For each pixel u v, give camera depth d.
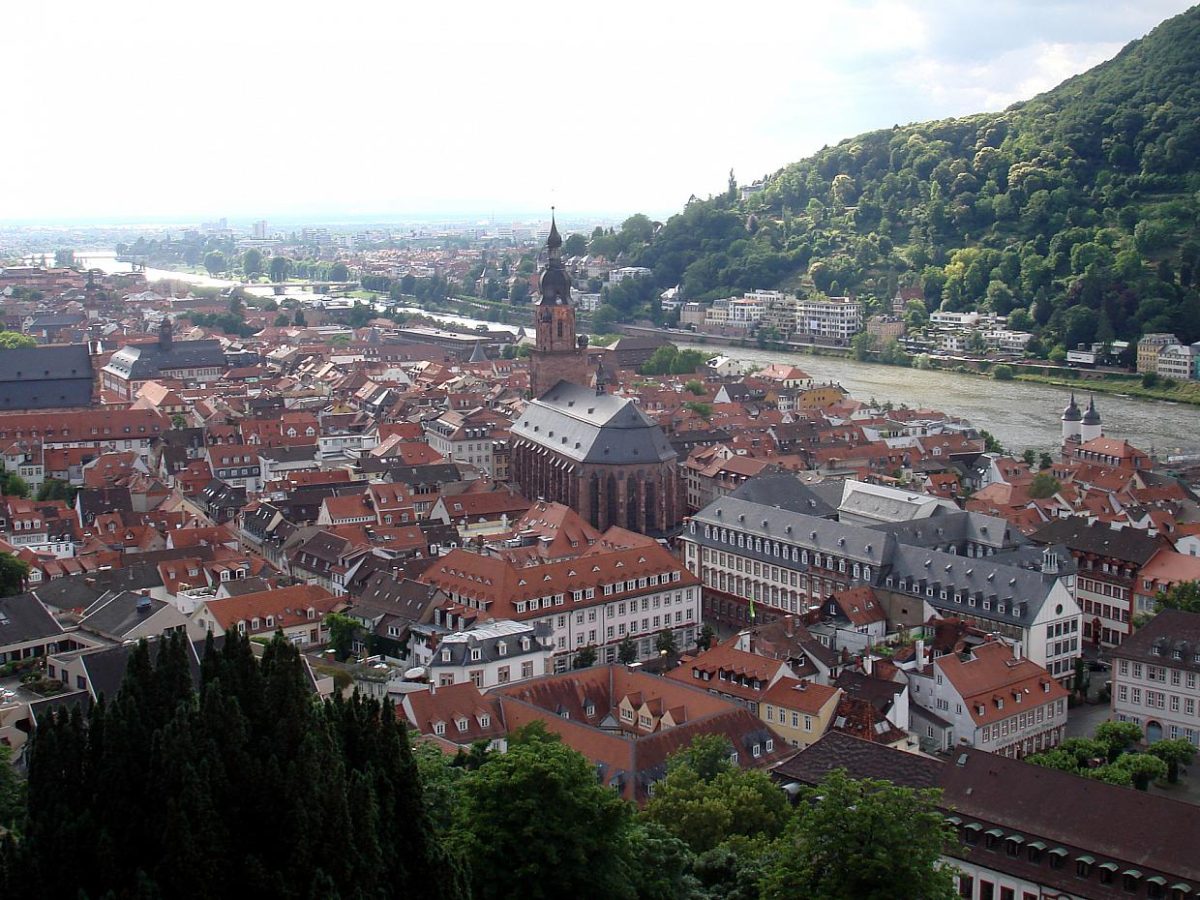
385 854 101.56
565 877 120.56
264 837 95.62
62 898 93.38
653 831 139.12
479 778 126.00
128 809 96.81
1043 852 156.25
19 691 198.75
